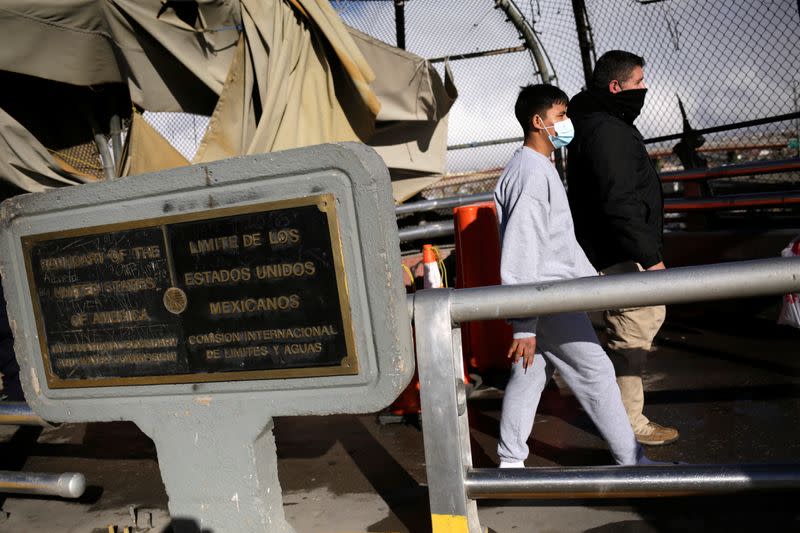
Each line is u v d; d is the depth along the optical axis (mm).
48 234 2262
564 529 2564
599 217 3180
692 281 1856
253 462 2150
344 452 3662
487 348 4613
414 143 7012
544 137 2947
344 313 1945
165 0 5484
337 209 1901
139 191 2107
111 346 2262
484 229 4414
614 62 3219
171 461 2248
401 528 2725
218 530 2234
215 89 5770
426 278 4207
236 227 2023
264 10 5414
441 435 2117
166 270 2133
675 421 3547
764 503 2609
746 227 5957
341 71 5801
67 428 4652
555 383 4367
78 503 3422
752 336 4836
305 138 5570
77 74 5805
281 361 2045
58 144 6840
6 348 4844
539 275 2734
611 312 3234
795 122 5914
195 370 2158
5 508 3432
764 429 3311
